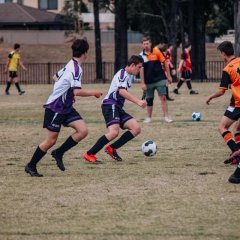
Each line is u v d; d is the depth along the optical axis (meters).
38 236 22.61
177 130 49.91
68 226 23.75
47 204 26.89
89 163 36.00
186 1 128.75
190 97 82.56
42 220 24.58
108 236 22.50
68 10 147.62
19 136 48.03
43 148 32.38
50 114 32.06
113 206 26.44
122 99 35.56
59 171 33.81
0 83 127.62
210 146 41.69
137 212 25.50
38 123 56.41
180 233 22.78
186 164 35.38
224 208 25.95
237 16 91.38
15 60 93.25
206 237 22.33
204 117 59.47
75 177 32.22
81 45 31.69
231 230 23.09
